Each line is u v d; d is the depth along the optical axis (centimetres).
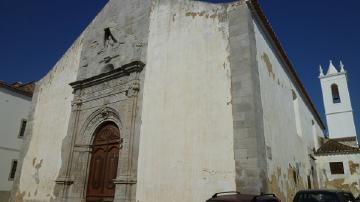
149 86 1298
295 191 1352
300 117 1847
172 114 1177
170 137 1149
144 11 1489
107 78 1491
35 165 1702
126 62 1460
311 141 2169
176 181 1075
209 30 1207
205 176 1015
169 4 1393
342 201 865
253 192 896
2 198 2262
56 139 1647
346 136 3112
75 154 1505
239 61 1076
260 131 998
